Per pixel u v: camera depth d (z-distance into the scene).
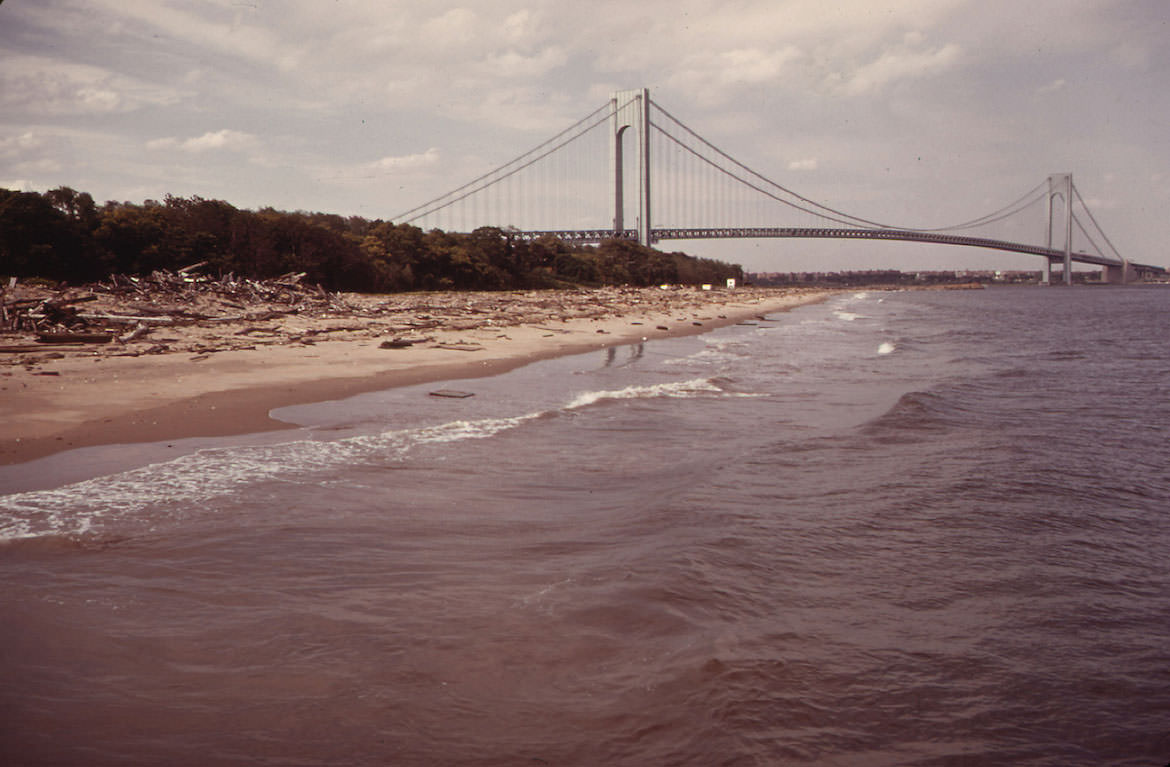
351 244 83.12
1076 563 6.36
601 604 5.17
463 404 14.66
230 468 9.03
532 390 17.00
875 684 4.23
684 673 4.25
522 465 9.61
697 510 7.55
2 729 3.55
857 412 14.41
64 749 3.42
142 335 25.20
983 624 5.10
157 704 3.83
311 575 5.69
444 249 96.75
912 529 7.12
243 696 3.93
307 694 3.96
